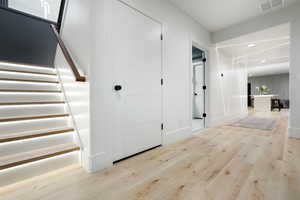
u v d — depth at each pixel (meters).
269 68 7.81
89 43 1.46
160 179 1.37
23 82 2.13
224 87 4.45
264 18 2.91
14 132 1.57
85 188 1.24
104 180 1.36
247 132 3.13
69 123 1.93
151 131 2.18
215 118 3.86
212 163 1.69
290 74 2.58
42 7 3.51
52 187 1.25
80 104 1.63
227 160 1.76
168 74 2.47
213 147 2.24
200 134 3.01
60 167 1.54
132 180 1.36
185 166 1.62
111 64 1.66
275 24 2.77
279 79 10.39
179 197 1.12
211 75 3.72
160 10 2.29
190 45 2.97
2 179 1.23
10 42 2.96
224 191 1.18
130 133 1.89
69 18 1.96
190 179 1.36
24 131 1.62
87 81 1.49
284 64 6.62
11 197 1.12
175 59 2.61
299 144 2.27
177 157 1.87
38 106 1.91
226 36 3.48
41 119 1.75
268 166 1.58
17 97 1.92
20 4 3.20
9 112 1.71
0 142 1.33
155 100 2.24
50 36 3.45
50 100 2.20
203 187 1.24
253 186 1.23
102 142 1.57
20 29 3.08
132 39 1.89
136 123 1.96
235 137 2.77
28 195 1.14
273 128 3.45
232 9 2.73
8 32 2.94
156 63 2.25
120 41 1.75
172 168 1.58
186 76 2.88
